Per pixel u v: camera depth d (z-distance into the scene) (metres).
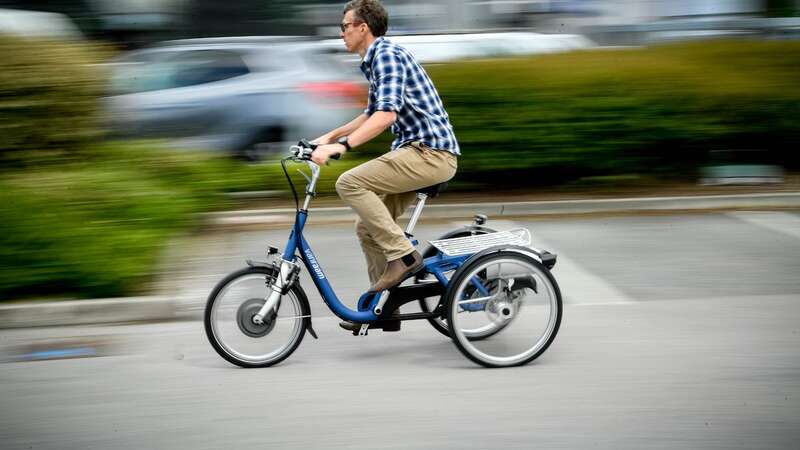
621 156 8.63
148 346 5.23
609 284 6.22
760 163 8.93
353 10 4.75
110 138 8.38
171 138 9.64
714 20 13.28
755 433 3.89
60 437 4.00
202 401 4.39
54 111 7.79
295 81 9.73
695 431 3.92
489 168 8.52
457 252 4.85
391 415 4.17
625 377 4.57
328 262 6.84
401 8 13.03
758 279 6.26
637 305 5.77
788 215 8.05
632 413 4.12
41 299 5.77
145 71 9.93
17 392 4.56
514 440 3.87
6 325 5.59
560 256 6.92
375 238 4.82
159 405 4.35
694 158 8.84
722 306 5.71
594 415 4.11
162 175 7.98
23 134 7.72
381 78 4.66
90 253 5.91
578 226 7.81
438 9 13.08
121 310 5.69
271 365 4.87
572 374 4.64
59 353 5.14
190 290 6.14
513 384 4.53
